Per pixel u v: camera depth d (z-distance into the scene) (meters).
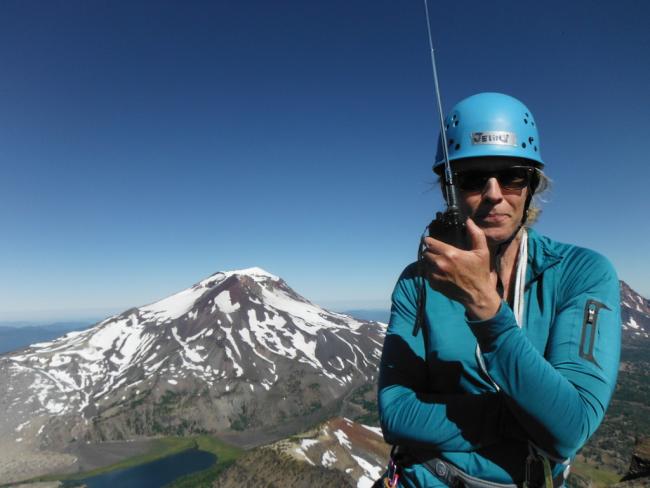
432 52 0.87
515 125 0.88
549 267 0.86
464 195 0.90
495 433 0.79
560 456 0.68
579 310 0.78
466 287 0.66
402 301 1.03
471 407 0.82
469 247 0.69
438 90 0.85
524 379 0.64
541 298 0.85
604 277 0.82
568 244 0.91
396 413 0.90
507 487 0.78
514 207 0.87
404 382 0.97
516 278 0.87
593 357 0.73
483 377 0.84
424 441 0.84
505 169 0.87
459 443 0.81
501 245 0.91
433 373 0.92
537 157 0.90
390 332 1.04
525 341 0.67
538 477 0.76
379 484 0.95
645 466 2.19
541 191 0.96
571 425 0.64
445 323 0.89
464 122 0.91
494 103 0.89
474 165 0.88
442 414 0.83
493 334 0.66
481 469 0.79
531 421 0.66
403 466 0.90
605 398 0.70
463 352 0.86
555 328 0.80
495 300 0.66
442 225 0.75
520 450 0.79
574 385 0.70
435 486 0.82
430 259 0.68
